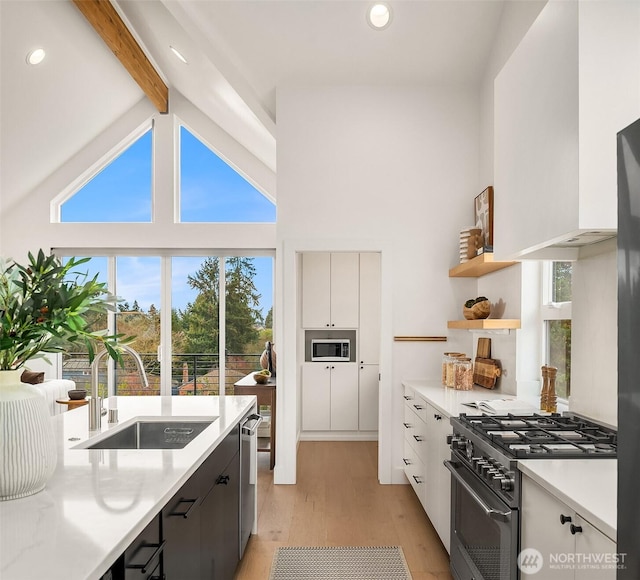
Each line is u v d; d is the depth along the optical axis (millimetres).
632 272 1053
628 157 1077
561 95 1828
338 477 4410
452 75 4238
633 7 1712
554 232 1893
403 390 4277
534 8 3143
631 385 1046
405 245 4312
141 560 1249
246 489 2896
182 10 3770
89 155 5988
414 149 4328
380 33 3885
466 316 3912
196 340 6086
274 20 3799
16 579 903
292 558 2881
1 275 1412
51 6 4004
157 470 1568
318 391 5828
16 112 4691
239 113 4949
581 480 1503
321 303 5863
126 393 6074
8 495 1302
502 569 1795
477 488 2090
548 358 3256
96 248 6055
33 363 6016
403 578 2658
